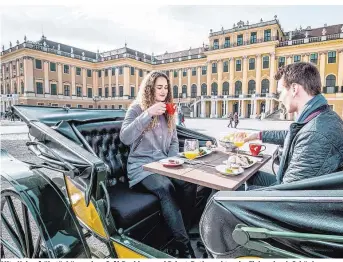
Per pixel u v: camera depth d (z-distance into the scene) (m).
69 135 1.58
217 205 0.89
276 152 2.36
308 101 1.30
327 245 0.73
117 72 43.78
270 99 34.38
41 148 1.59
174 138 2.35
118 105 44.25
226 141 2.25
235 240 0.82
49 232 1.32
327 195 0.76
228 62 38.44
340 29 35.12
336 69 31.47
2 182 1.75
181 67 44.19
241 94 37.25
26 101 36.69
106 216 1.35
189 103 43.09
